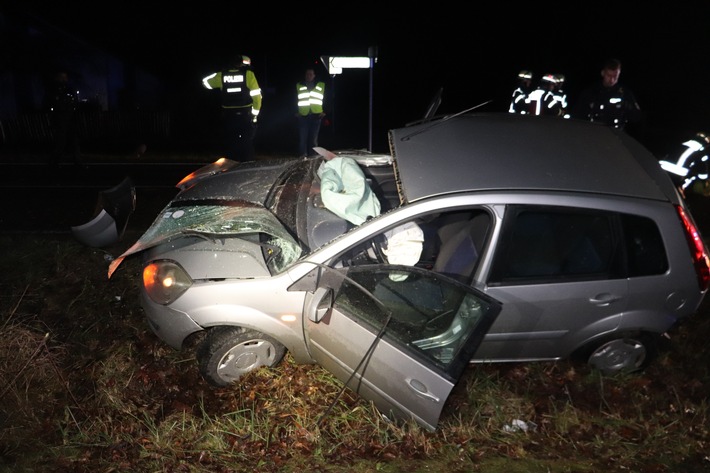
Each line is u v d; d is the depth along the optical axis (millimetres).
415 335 3771
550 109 8883
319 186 4891
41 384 4375
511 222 4027
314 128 12336
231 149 10484
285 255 4258
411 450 3920
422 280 3943
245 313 4086
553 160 4410
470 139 4641
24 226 7590
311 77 12156
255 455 3850
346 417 4145
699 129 18859
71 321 5188
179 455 3816
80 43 25156
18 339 4527
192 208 4699
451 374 3533
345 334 3816
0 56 21938
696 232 4344
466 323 3676
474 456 3912
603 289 4164
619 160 4523
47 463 3734
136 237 6961
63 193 9523
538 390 4500
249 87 10141
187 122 22969
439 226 4527
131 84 27750
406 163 4391
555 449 4004
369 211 4457
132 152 15805
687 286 4289
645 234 4207
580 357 4562
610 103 7410
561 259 4145
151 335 5051
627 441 4078
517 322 4152
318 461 3807
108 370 4500
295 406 4242
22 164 12297
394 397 3781
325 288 3762
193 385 4441
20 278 5844
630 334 4445
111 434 3957
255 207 4539
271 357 4434
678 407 4367
